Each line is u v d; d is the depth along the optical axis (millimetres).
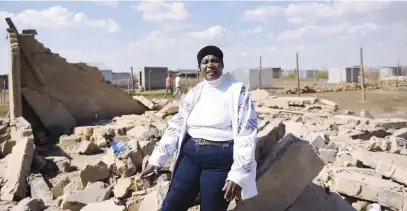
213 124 2885
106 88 15422
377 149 7598
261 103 16359
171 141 3158
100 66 43031
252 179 2723
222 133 2875
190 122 3000
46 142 12430
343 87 34281
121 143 7215
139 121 13398
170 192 3031
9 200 5953
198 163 2936
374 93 30484
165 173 5551
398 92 31406
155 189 4793
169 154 3170
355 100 24000
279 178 3795
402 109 19094
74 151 10180
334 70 49469
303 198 4016
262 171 3771
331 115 13234
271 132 4059
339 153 6902
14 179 6418
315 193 4109
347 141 8531
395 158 6430
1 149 9336
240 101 2857
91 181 6199
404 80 43562
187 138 3049
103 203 4281
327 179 5547
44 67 14031
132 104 16203
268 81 38750
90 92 15062
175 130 3168
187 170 2979
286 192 3848
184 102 3152
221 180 2850
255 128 2842
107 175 6379
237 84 2932
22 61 13688
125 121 13586
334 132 10047
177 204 2980
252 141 2754
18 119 10828
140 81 42281
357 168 6062
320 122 12000
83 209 4113
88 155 9734
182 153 3045
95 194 5078
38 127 14227
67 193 5477
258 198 3760
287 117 13258
